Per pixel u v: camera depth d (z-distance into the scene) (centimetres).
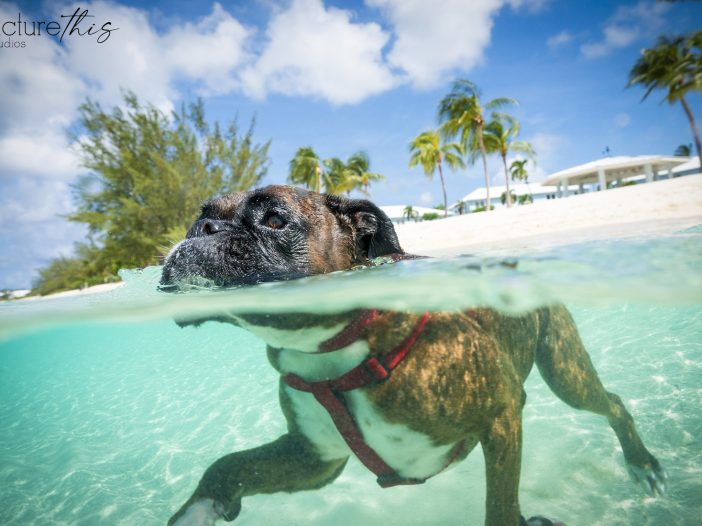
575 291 46
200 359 154
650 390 86
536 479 69
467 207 1481
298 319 46
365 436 51
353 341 47
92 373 174
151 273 127
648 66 654
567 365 69
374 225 64
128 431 106
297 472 57
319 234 60
